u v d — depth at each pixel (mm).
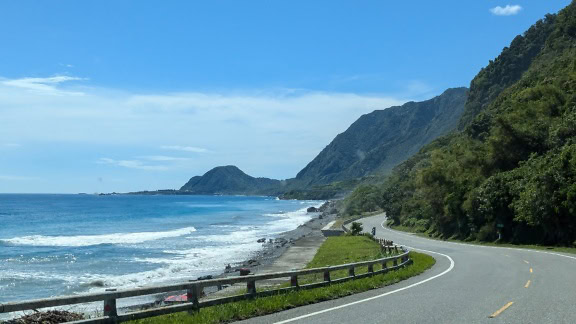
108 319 9797
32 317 10656
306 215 152750
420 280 20359
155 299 26469
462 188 60781
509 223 50656
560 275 21109
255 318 11695
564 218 40969
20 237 67625
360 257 35906
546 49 122562
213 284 12516
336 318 11539
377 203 143625
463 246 47031
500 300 14297
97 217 117750
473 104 155250
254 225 102062
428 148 148500
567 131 51438
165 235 73312
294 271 15844
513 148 58938
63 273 36781
